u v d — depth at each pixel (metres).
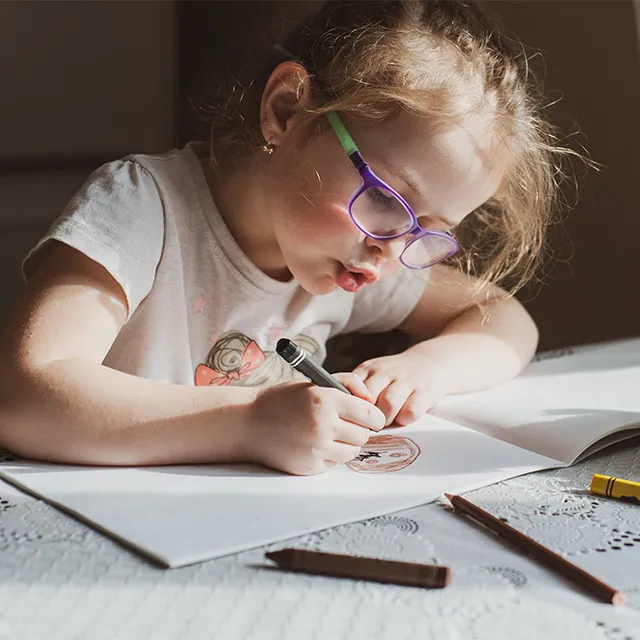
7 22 2.20
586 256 1.50
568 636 0.41
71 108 2.25
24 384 0.68
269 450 0.64
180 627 0.41
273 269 1.00
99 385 0.67
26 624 0.41
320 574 0.47
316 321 1.10
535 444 0.72
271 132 0.88
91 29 2.21
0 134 2.24
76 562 0.48
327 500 0.58
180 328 0.98
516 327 1.03
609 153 1.45
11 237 2.04
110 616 0.42
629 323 1.45
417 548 0.51
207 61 1.92
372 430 0.71
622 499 0.60
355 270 0.81
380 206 0.77
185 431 0.65
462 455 0.68
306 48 0.92
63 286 0.77
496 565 0.49
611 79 1.43
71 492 0.58
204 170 0.99
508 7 1.58
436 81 0.79
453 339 0.97
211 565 0.48
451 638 0.41
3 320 2.01
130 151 2.26
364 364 0.86
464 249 1.13
